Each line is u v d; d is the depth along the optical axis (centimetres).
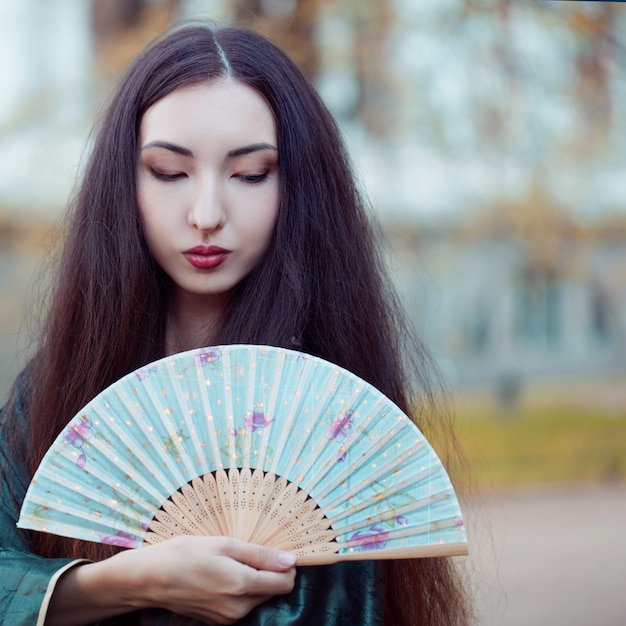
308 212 275
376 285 298
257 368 246
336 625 248
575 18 1128
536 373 2305
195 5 1082
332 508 239
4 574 241
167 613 248
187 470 242
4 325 1230
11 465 274
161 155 258
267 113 266
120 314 273
